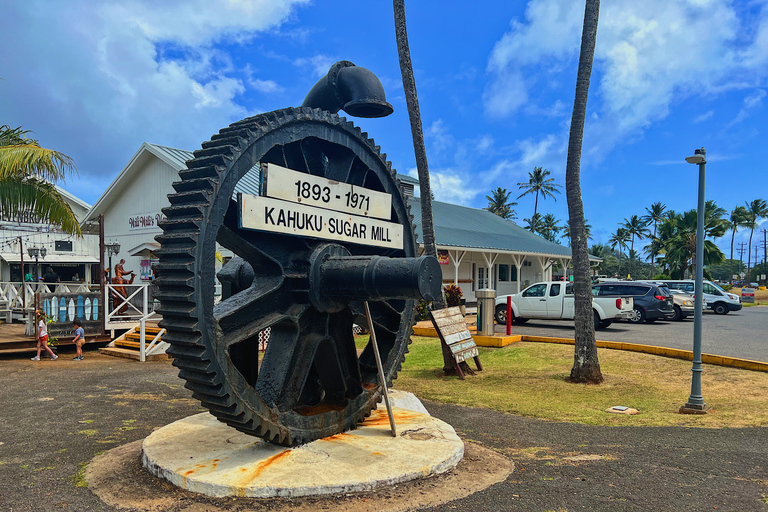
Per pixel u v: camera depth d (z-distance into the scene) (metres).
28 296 16.17
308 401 5.76
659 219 102.06
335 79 5.93
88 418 6.85
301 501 3.88
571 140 9.89
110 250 16.77
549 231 98.81
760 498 4.07
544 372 10.98
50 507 3.86
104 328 14.09
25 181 13.70
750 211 100.56
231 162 4.27
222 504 3.84
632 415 7.68
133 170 20.61
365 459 4.49
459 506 3.85
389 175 6.14
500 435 6.43
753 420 7.24
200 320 3.91
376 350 5.15
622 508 3.87
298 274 4.89
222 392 4.05
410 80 10.73
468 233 27.58
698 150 7.92
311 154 5.66
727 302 25.84
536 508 3.84
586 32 9.55
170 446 4.79
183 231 4.06
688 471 4.75
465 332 11.18
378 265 4.65
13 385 9.29
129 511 3.77
